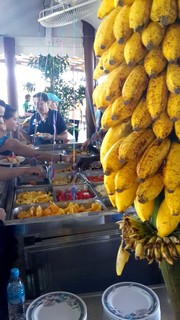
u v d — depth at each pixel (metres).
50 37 4.10
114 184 0.46
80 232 1.32
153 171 0.41
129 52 0.40
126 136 0.45
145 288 0.79
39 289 1.09
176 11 0.38
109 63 0.44
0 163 2.20
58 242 1.11
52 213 1.44
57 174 2.16
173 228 0.42
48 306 0.75
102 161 0.47
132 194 0.44
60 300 0.77
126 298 0.75
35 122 3.18
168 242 0.43
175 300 0.46
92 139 2.76
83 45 3.75
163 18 0.37
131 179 0.43
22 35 4.23
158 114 0.40
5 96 4.54
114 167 0.44
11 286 0.88
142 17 0.38
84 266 1.12
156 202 0.45
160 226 0.43
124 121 0.46
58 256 1.09
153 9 0.38
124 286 0.80
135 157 0.42
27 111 5.36
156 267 1.11
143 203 0.42
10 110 2.57
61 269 1.10
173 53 0.37
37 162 2.31
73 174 2.15
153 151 0.41
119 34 0.41
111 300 0.74
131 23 0.39
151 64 0.39
